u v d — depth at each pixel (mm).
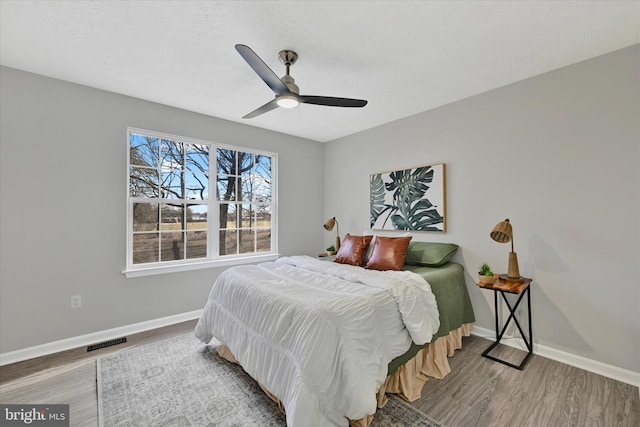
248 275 2273
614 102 2014
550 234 2289
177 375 2035
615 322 2000
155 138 3025
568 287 2201
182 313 3109
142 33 1836
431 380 1979
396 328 1793
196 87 2611
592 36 1851
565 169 2219
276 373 1556
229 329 2068
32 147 2334
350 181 4082
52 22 1722
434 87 2582
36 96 2352
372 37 1861
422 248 2850
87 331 2559
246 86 2590
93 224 2600
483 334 2664
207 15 1661
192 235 3266
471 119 2766
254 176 3822
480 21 1707
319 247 4461
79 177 2535
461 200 2838
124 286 2758
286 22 1719
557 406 1699
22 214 2293
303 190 4273
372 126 3699
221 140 3434
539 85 2352
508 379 1982
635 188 1937
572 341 2176
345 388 1405
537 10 1615
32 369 2127
